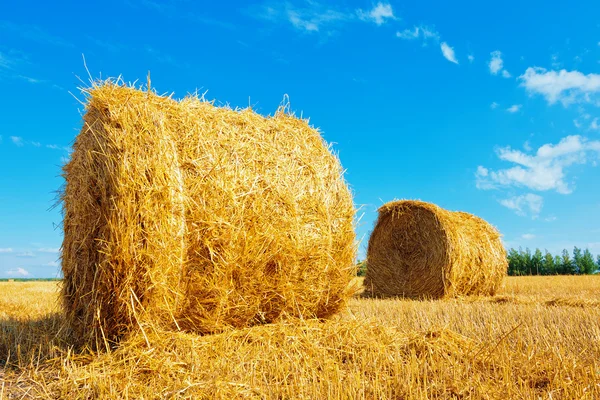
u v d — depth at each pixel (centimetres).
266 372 444
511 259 3123
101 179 526
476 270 1192
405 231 1214
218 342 529
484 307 848
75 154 604
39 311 845
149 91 579
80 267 561
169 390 405
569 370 426
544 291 1316
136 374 448
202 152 559
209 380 416
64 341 568
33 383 445
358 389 379
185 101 613
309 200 621
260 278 580
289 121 698
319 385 392
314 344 521
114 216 501
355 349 514
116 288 505
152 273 506
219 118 609
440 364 437
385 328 593
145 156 513
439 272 1128
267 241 577
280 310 616
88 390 414
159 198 511
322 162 661
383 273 1258
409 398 373
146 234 504
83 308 556
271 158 610
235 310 578
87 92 560
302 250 606
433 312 791
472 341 540
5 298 1103
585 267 3006
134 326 513
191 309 555
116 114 522
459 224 1220
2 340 571
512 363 452
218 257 546
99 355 498
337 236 647
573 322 663
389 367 447
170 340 519
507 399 371
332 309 675
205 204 543
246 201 569
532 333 588
